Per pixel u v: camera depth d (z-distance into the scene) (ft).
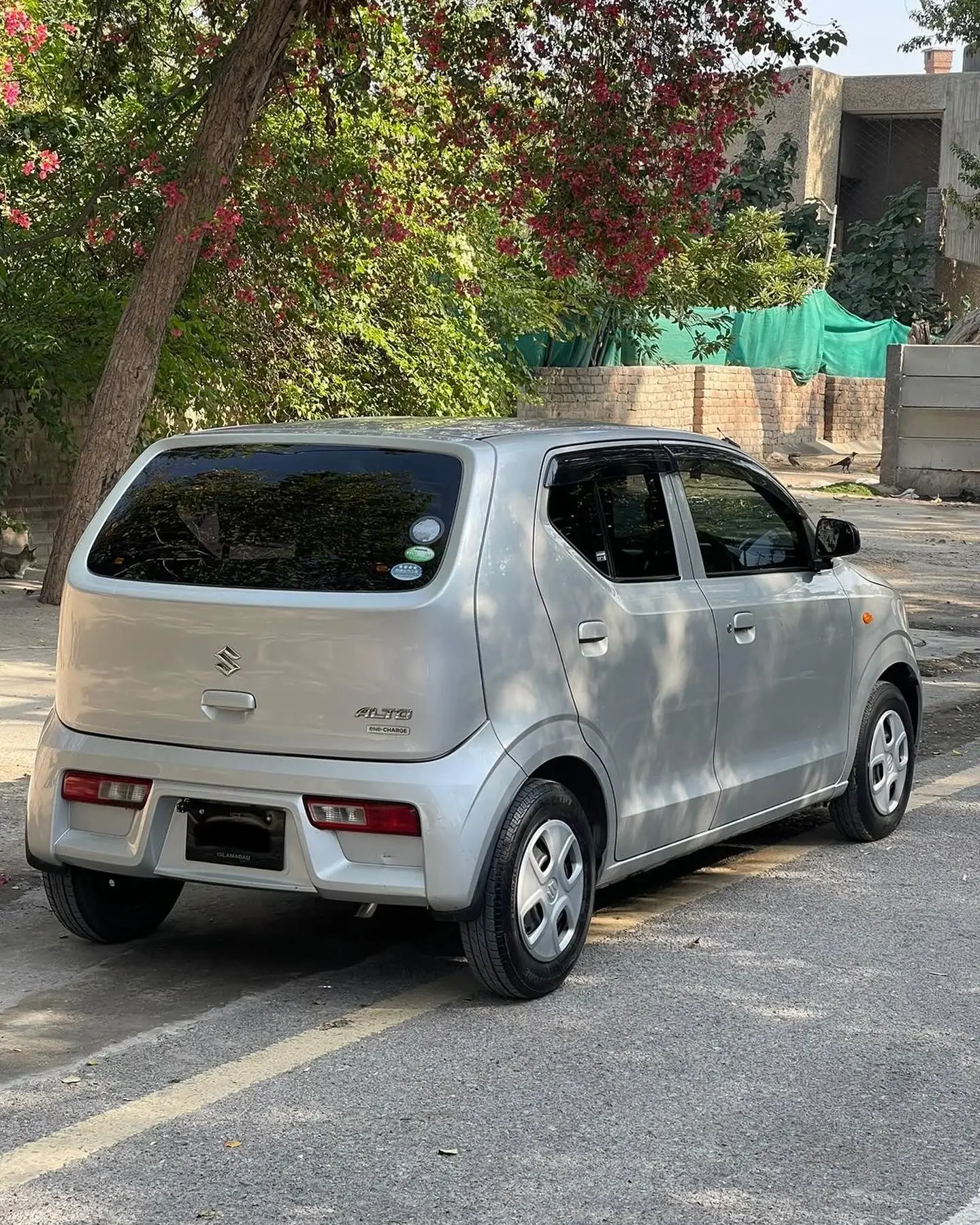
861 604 23.34
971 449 77.87
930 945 19.34
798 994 17.62
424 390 50.19
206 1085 15.10
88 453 39.34
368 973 18.38
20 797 24.88
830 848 23.86
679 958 18.85
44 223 43.60
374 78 43.57
